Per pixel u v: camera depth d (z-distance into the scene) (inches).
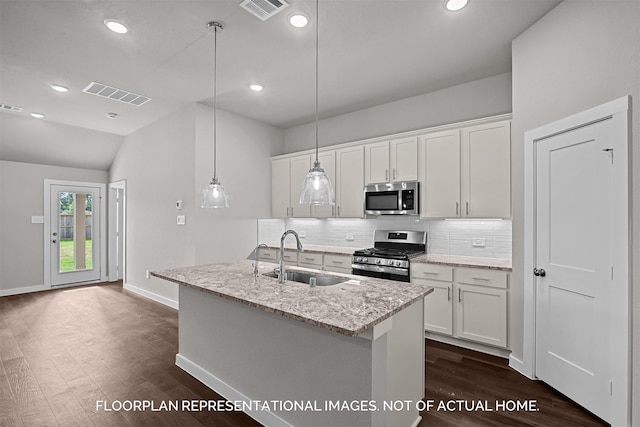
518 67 103.7
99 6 88.6
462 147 130.3
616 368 73.2
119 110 175.0
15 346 125.3
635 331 69.9
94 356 117.0
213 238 170.7
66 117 185.6
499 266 113.2
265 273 102.0
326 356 68.3
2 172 201.6
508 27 99.2
